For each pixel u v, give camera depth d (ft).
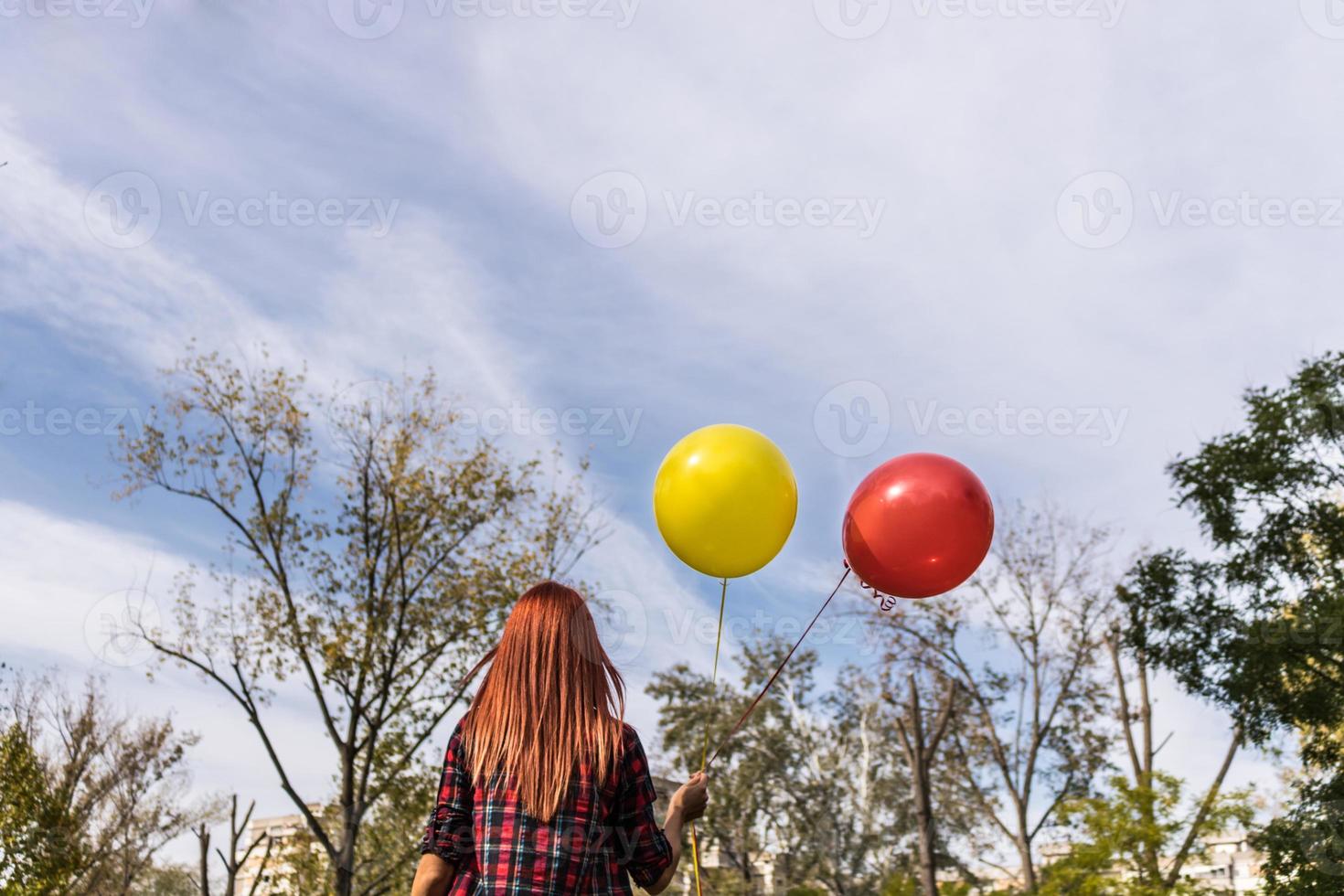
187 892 83.76
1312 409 46.16
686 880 69.82
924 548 11.25
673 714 77.61
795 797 71.36
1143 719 60.90
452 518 59.57
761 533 10.93
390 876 57.21
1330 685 43.91
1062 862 38.96
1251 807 37.14
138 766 78.74
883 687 63.62
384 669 57.57
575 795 6.48
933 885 54.29
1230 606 47.78
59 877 62.03
